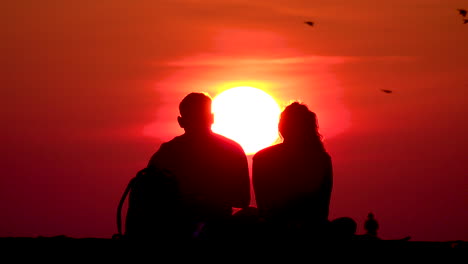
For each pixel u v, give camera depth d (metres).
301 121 24.89
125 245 21.25
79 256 21.09
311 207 24.61
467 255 20.59
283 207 24.64
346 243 20.84
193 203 23.77
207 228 21.89
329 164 24.81
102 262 21.12
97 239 21.50
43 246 21.03
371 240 21.11
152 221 21.53
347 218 22.44
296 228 21.84
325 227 21.89
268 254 20.94
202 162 25.78
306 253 20.84
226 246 21.06
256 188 25.05
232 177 25.86
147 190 21.64
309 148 24.86
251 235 21.42
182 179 25.73
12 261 20.88
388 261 20.77
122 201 21.98
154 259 21.17
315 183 24.56
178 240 21.34
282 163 24.69
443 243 20.94
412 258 20.72
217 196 25.80
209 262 21.03
